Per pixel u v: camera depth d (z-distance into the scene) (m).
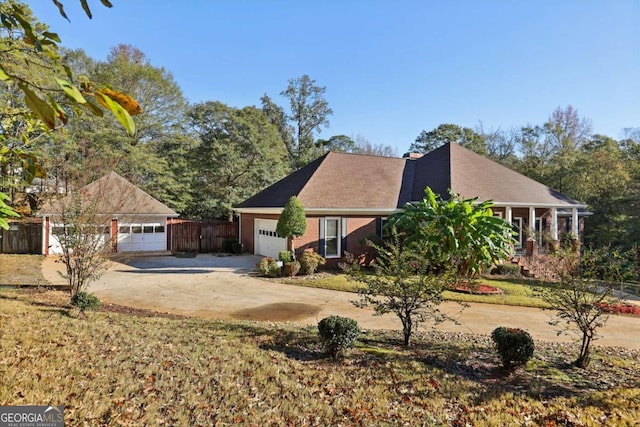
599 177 22.66
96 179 11.08
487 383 5.21
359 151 44.00
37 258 16.39
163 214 20.20
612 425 4.12
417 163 20.84
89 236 8.72
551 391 5.01
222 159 25.08
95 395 3.94
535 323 8.73
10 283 11.22
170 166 25.70
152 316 8.22
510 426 4.08
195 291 11.38
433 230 9.85
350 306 9.94
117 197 18.75
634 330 8.39
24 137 2.58
